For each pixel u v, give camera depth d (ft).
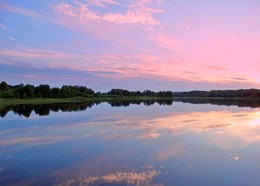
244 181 39.24
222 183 38.34
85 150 58.39
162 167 45.32
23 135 77.97
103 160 50.03
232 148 59.36
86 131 85.05
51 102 308.81
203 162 48.26
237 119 118.21
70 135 77.77
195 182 38.63
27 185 37.60
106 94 584.40
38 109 184.96
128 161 49.21
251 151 56.49
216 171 43.21
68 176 41.01
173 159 50.39
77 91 477.77
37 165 46.96
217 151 56.65
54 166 46.26
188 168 44.80
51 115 140.05
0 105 223.92
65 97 411.95
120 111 171.53
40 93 365.81
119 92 602.03
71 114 146.51
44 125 99.66
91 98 467.93
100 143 65.82
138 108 206.59
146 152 56.03
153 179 39.55
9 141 69.05
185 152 55.98
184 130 85.87
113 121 112.37
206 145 62.69
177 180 39.22
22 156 53.47
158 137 73.61
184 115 140.56
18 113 150.51
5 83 330.13
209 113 154.20
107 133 80.94
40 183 38.29
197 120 115.14
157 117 129.70
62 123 105.60
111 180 39.14
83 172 42.91
